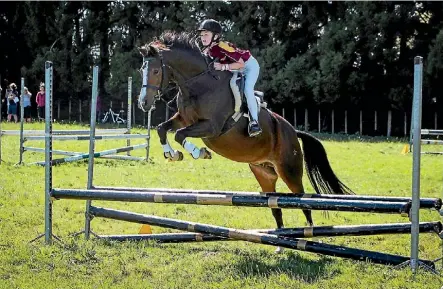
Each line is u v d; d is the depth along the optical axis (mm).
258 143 5672
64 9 31094
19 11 31828
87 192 5641
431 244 6328
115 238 5984
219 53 5488
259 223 7387
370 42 27750
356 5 28219
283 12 29562
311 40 30500
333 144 20562
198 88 5297
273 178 6301
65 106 31531
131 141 17812
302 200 5004
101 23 31281
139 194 5445
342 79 28188
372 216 7957
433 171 12977
